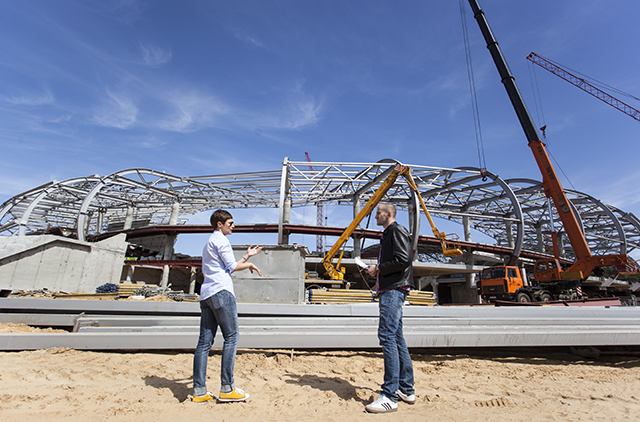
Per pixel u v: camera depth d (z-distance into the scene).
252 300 7.61
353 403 3.52
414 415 3.22
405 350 3.73
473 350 6.36
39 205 42.69
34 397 3.34
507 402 3.62
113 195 41.59
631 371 5.25
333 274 20.45
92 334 5.38
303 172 33.00
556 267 21.88
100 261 19.95
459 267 36.44
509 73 24.33
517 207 37.72
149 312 6.06
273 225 38.81
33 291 14.58
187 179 41.06
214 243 3.70
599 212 50.41
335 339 5.53
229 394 3.42
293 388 3.97
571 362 5.83
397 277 3.78
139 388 3.79
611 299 12.61
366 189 38.53
